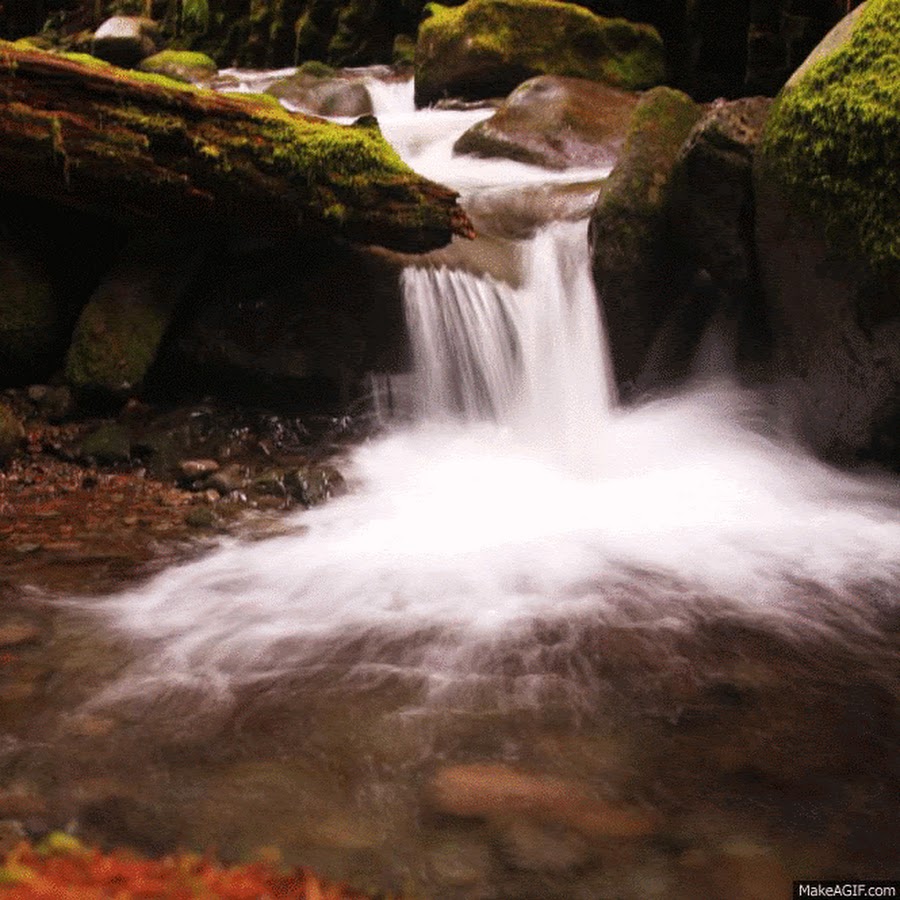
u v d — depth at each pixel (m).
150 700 2.97
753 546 4.59
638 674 3.20
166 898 1.13
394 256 6.62
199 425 6.20
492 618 3.69
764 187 5.56
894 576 4.20
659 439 6.17
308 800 2.42
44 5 19.72
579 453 6.14
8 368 6.49
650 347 6.30
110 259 6.88
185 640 3.45
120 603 3.83
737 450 6.06
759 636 3.54
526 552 4.50
